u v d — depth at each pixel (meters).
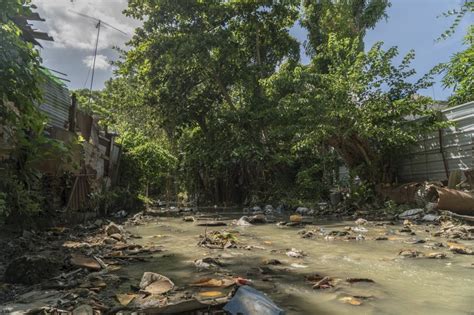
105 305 3.38
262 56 22.38
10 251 5.92
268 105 19.00
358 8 22.06
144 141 18.31
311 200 16.75
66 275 4.42
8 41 5.12
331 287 4.01
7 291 3.86
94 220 11.13
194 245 6.88
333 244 6.87
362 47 21.31
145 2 19.67
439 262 5.21
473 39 11.61
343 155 15.23
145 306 3.32
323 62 19.78
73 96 11.08
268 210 15.58
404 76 14.18
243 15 20.45
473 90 12.25
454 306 3.38
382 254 5.83
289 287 4.02
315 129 14.23
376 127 12.90
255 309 3.09
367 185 14.27
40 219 8.59
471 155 11.87
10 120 5.78
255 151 18.42
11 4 5.26
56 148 7.71
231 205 20.77
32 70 5.61
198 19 19.94
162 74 21.16
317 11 22.53
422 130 12.79
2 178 6.75
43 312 3.21
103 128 14.68
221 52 19.58
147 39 20.12
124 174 17.05
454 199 9.77
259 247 6.58
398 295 3.72
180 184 23.98
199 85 22.72
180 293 3.76
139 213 13.91
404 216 10.95
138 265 5.14
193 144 22.16
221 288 3.95
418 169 14.33
